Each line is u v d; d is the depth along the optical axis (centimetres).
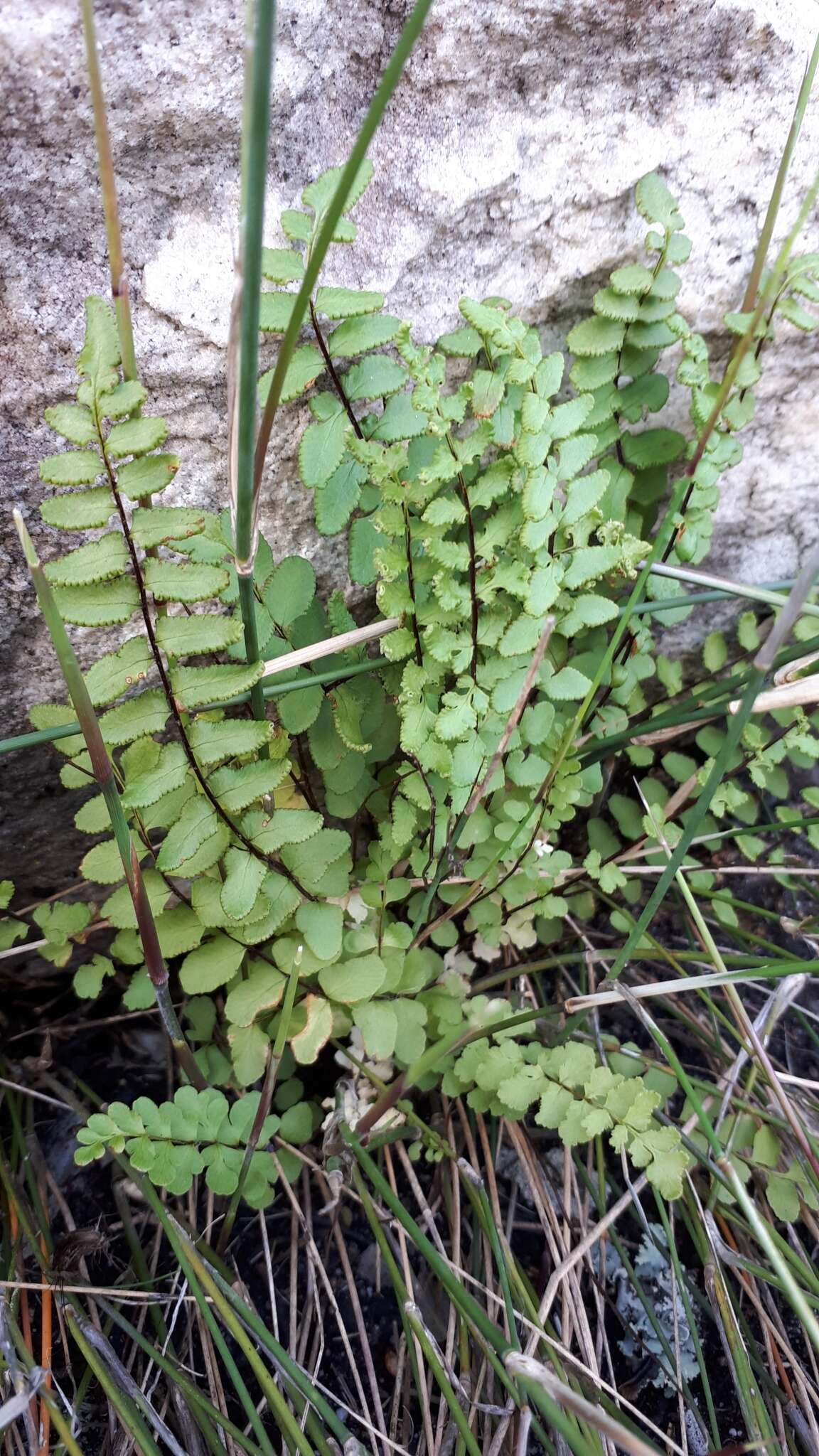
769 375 35
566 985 41
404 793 31
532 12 26
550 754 34
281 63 25
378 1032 31
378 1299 35
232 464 21
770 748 38
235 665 25
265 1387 26
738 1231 35
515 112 28
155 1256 34
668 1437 29
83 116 23
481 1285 31
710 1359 34
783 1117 34
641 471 35
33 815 35
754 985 40
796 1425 31
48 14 22
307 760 35
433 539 28
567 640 35
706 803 26
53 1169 36
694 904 33
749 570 41
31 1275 32
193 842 26
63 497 22
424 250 29
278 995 31
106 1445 29
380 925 33
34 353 26
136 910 24
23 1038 40
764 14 28
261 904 29
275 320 25
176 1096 29
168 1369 28
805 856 45
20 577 28
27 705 32
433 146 27
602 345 31
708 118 29
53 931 32
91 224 25
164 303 26
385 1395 33
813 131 30
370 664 31
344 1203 36
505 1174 37
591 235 31
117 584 24
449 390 32
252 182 15
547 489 27
